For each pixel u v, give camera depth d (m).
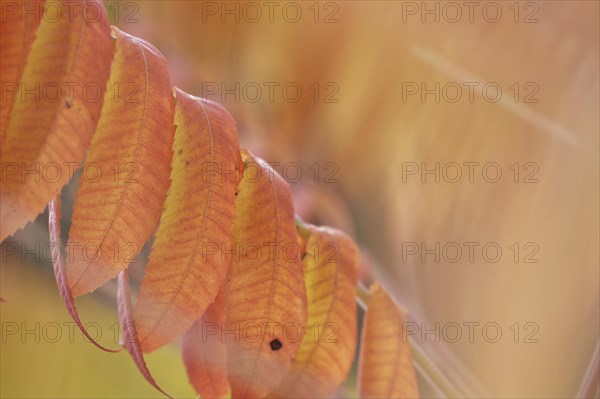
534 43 0.85
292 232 0.61
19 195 0.57
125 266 0.59
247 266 0.61
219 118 0.61
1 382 0.89
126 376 0.90
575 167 0.86
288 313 0.61
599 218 0.87
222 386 0.64
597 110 0.84
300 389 0.64
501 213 0.92
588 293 0.88
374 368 0.65
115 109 0.59
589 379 0.70
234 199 0.60
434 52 0.91
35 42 0.58
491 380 0.90
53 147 0.57
